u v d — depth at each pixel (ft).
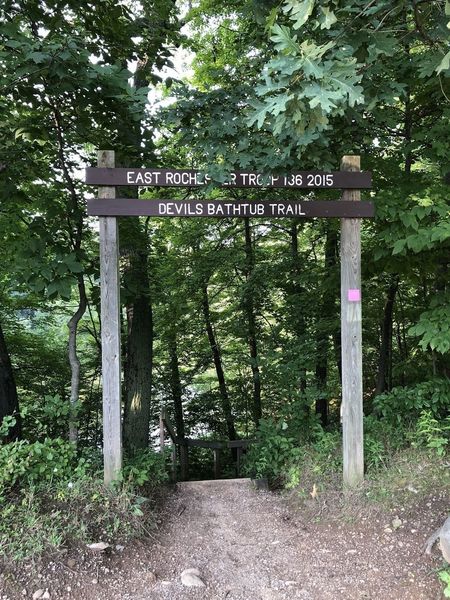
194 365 39.52
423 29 8.50
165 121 13.48
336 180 14.43
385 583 10.16
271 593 10.23
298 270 29.84
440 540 9.92
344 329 14.61
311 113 7.85
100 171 13.82
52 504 11.78
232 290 35.42
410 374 21.99
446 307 15.20
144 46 21.35
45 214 16.69
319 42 9.67
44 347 33.27
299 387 23.39
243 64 18.11
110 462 13.87
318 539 12.52
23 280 15.05
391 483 13.65
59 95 14.97
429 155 15.48
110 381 13.98
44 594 9.55
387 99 10.02
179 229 32.27
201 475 35.47
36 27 17.47
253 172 14.06
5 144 16.88
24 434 20.86
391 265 17.12
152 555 11.68
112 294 14.02
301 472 15.85
